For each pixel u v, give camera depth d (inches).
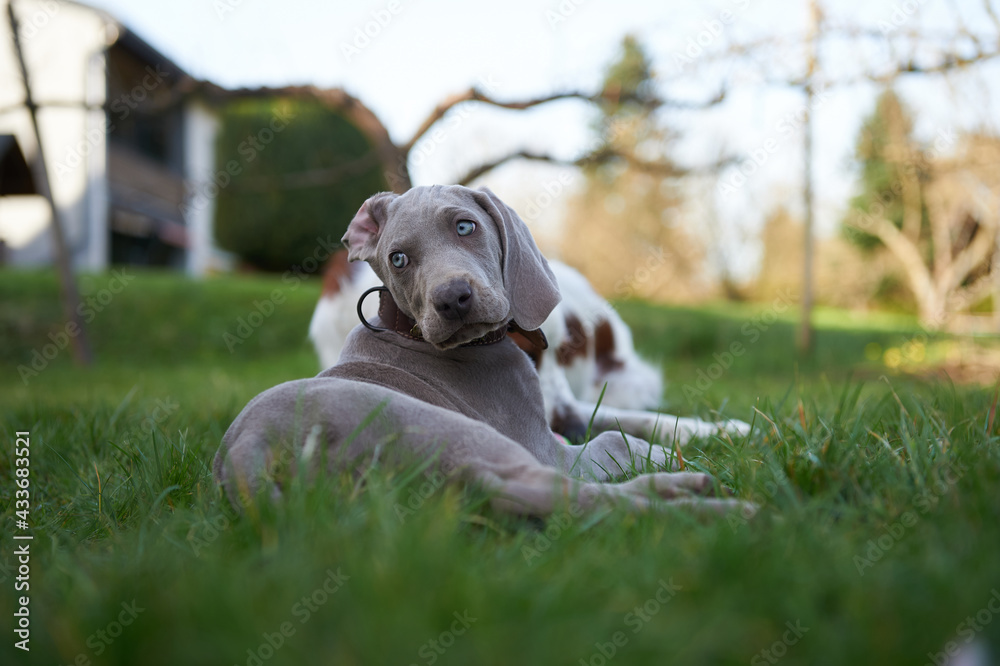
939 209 174.2
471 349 29.9
